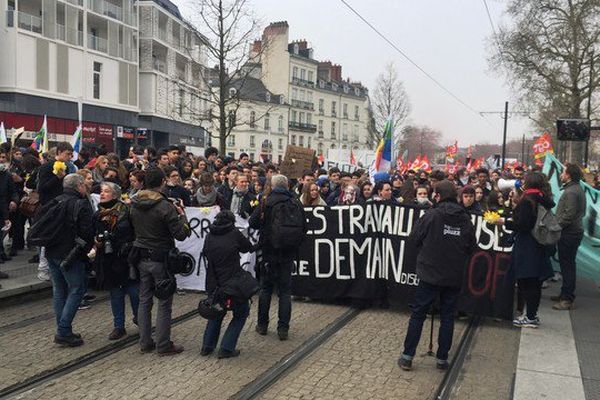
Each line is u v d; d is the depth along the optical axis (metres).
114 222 5.96
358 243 7.76
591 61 32.75
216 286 5.55
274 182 6.35
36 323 6.61
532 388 4.99
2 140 12.61
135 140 37.59
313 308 7.73
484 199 9.63
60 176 7.36
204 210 8.23
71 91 32.97
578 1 32.91
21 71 29.61
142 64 40.22
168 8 43.31
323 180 10.54
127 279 6.16
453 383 5.19
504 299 7.09
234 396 4.73
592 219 8.67
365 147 90.06
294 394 4.82
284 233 6.08
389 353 5.94
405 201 9.85
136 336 6.29
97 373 5.20
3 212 8.71
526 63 35.53
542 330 6.77
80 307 7.29
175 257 5.66
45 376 5.09
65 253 5.78
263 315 6.46
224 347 5.64
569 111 35.06
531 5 34.53
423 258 5.43
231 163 10.46
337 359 5.72
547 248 6.81
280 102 71.19
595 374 5.34
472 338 6.59
